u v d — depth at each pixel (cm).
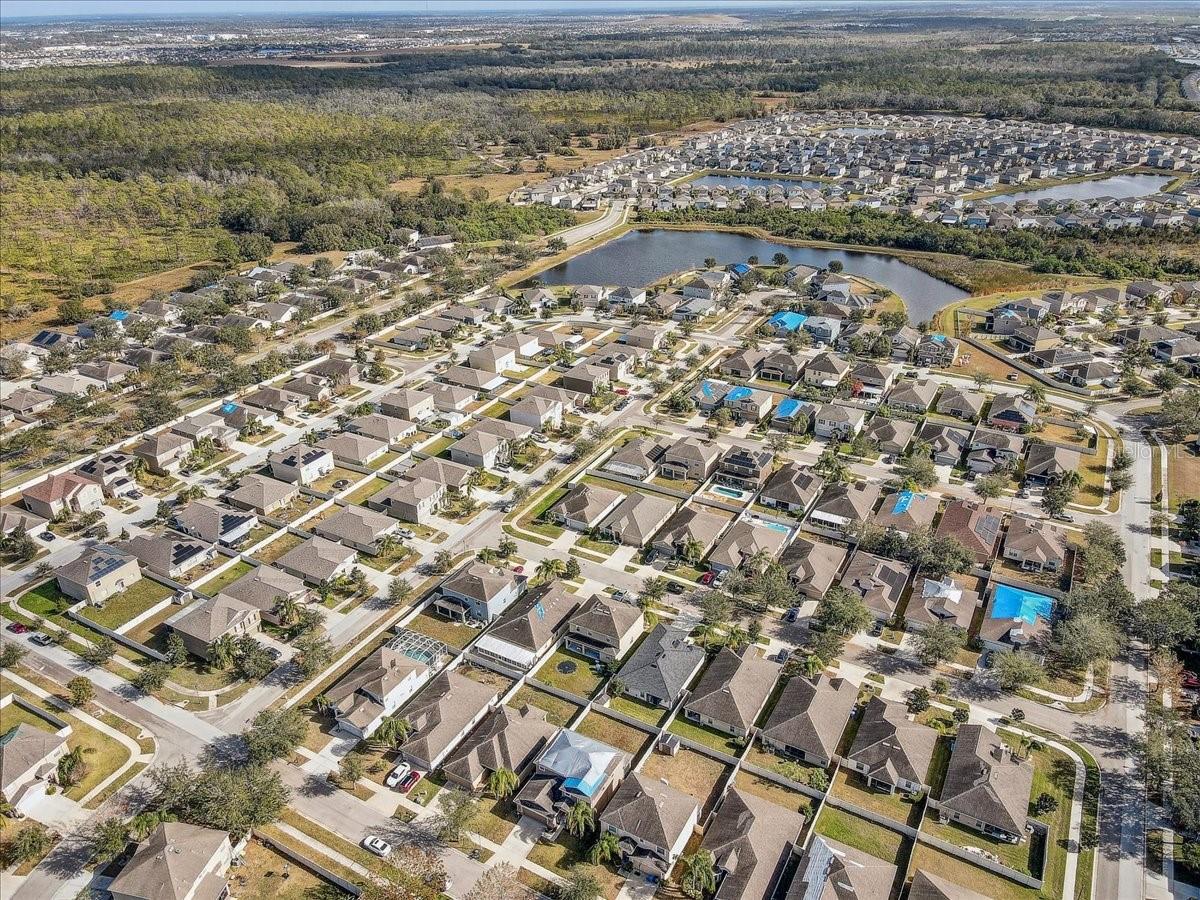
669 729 9738
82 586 11731
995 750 8988
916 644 10931
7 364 18938
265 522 13712
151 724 9831
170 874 7494
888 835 8425
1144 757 9106
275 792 8525
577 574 12306
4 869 8144
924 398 17150
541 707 10056
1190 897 7744
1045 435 16025
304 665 10419
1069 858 8112
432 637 11194
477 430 15762
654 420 16950
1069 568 12225
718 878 7850
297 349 19788
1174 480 14475
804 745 9225
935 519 13450
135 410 17138
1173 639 10512
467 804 8362
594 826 8362
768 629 11244
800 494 13788
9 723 9894
